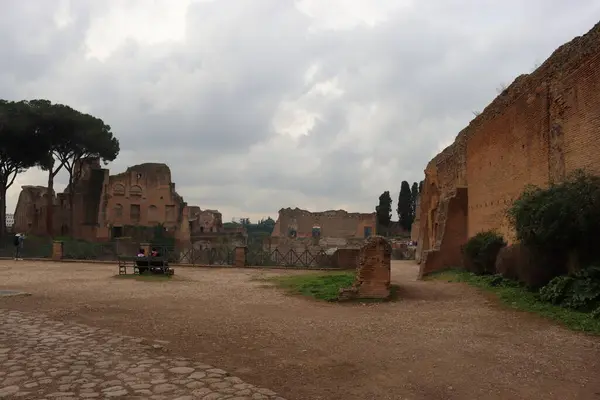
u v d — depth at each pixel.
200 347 8.78
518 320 11.02
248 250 34.19
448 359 8.03
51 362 7.52
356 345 9.02
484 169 21.62
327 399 6.24
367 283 14.85
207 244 65.06
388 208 84.12
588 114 13.33
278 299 15.12
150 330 10.19
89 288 17.50
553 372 7.26
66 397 5.98
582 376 7.07
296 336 9.75
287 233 71.94
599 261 11.79
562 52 15.06
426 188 33.78
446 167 29.00
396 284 16.72
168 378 6.82
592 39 13.27
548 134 15.66
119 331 10.04
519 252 14.84
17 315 11.55
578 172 12.90
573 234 11.88
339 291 14.82
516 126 18.19
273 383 6.83
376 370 7.48
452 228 23.53
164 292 16.64
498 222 19.64
